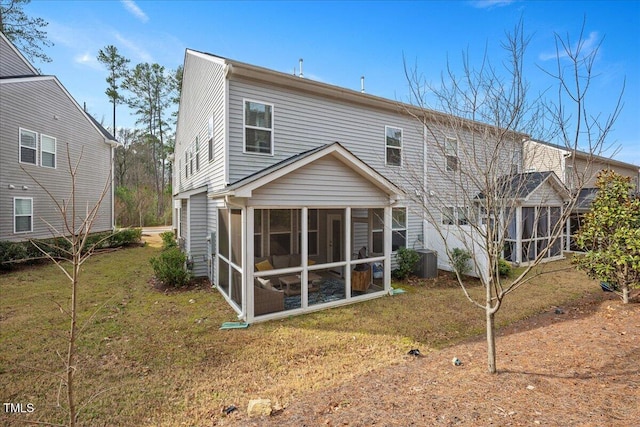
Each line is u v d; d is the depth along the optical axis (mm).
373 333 5691
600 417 2871
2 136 12141
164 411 3451
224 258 7973
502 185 4766
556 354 4422
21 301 7492
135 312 6789
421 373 4066
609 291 8047
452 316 6566
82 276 10359
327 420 3061
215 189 8898
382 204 8047
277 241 9820
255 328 5953
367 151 10422
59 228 14695
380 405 3281
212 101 9211
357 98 9969
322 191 7105
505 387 3508
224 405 3549
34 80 13469
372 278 9000
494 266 4078
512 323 6086
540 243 12961
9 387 3902
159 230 28297
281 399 3613
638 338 4922
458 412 3041
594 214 7527
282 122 8812
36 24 20953
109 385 3973
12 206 12461
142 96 36469
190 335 5586
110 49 34250
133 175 37562
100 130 18078
